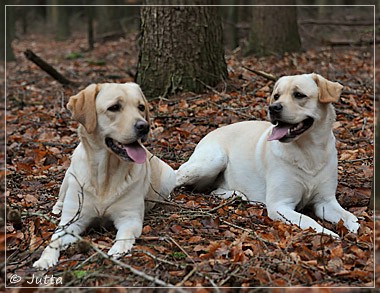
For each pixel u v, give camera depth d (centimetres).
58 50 2311
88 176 495
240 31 2045
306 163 557
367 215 547
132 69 1517
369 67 1267
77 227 497
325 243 478
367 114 885
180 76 1036
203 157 639
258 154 605
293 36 1552
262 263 438
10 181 671
